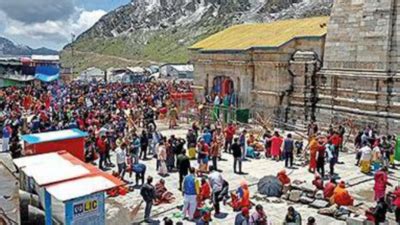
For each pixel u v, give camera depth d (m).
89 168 16.78
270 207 22.92
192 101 51.91
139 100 56.03
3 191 15.66
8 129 33.19
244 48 46.25
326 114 41.34
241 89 47.25
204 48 52.25
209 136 31.81
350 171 29.78
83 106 48.84
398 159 31.38
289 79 43.88
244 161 32.25
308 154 32.25
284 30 48.81
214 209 21.94
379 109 37.56
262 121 42.00
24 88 67.81
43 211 17.38
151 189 21.03
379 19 37.53
